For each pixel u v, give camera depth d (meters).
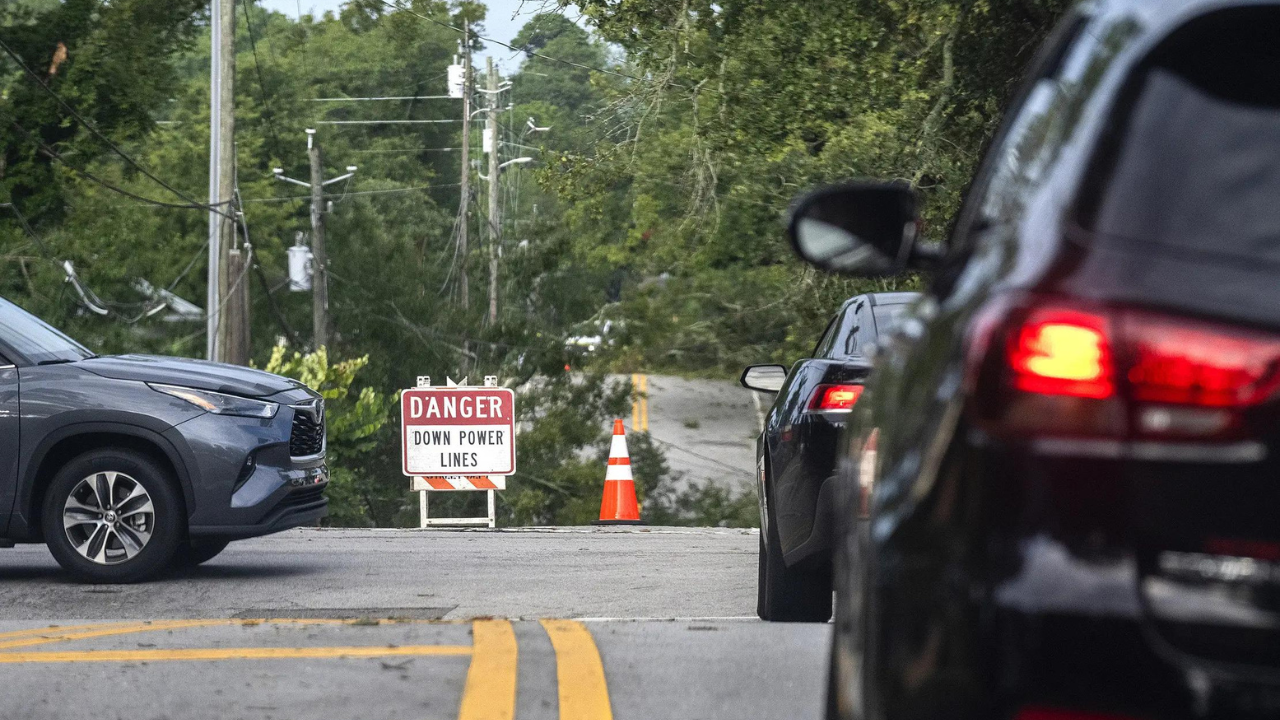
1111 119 4.40
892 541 4.68
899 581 4.55
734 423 103.12
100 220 72.25
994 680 4.01
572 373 73.06
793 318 57.81
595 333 87.44
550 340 72.12
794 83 33.06
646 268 88.69
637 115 37.84
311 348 76.81
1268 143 4.24
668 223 66.06
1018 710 3.97
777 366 16.02
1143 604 3.92
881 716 4.61
